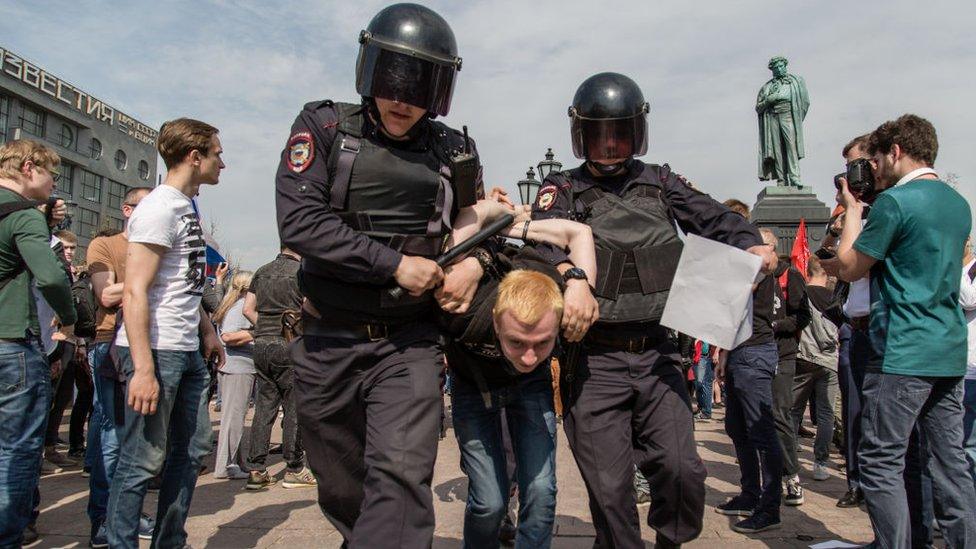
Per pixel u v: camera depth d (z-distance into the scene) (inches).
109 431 135.8
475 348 87.0
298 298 202.7
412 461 78.6
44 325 127.7
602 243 106.5
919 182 115.8
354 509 94.2
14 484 114.0
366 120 85.4
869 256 113.3
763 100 550.6
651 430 104.1
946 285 110.9
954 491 113.0
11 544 114.6
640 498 181.5
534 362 84.7
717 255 100.4
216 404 381.1
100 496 136.1
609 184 116.1
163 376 110.8
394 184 82.7
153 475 109.9
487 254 88.3
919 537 130.1
